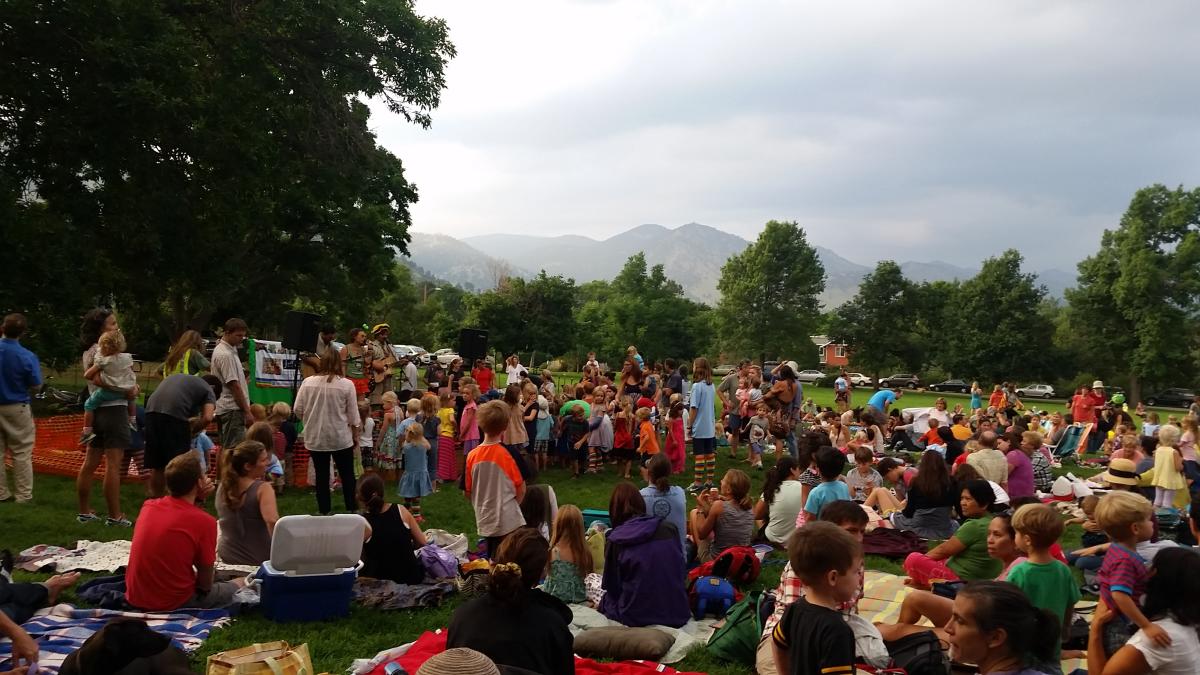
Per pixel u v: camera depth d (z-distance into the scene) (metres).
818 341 121.19
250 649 4.73
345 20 22.39
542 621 4.07
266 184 23.39
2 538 7.88
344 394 9.47
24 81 16.69
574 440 14.98
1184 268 64.06
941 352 72.94
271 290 32.84
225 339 9.97
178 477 6.05
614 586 6.73
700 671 5.73
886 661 4.70
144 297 22.84
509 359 19.67
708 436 13.79
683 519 7.43
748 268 83.38
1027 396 67.56
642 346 83.75
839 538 3.64
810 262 82.75
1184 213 63.47
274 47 22.17
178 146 19.34
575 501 12.39
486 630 3.99
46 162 18.23
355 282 33.78
